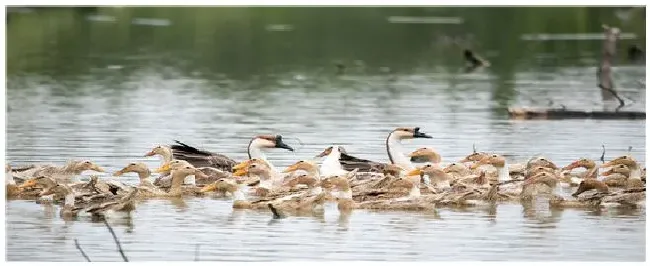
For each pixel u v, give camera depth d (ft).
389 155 87.10
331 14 229.04
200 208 73.61
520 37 196.65
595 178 78.79
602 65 141.38
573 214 71.67
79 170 79.82
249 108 121.19
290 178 79.87
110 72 153.38
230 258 62.18
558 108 114.83
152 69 157.38
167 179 80.12
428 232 67.15
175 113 116.47
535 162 82.17
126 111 117.60
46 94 130.82
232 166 84.02
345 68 160.66
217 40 192.75
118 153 91.97
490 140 99.50
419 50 183.42
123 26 208.33
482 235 66.59
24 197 76.07
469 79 148.05
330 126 108.17
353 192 75.36
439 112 117.70
